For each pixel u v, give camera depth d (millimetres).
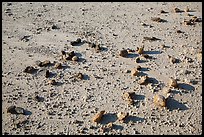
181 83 2404
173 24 3260
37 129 2059
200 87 2373
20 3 3748
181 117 2143
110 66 2607
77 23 3287
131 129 2055
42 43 2928
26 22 3291
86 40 2965
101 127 2061
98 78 2473
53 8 3639
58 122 2102
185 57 2693
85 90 2357
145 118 2127
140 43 2916
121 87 2379
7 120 2115
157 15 3465
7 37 3010
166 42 2930
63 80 2453
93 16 3443
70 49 2832
